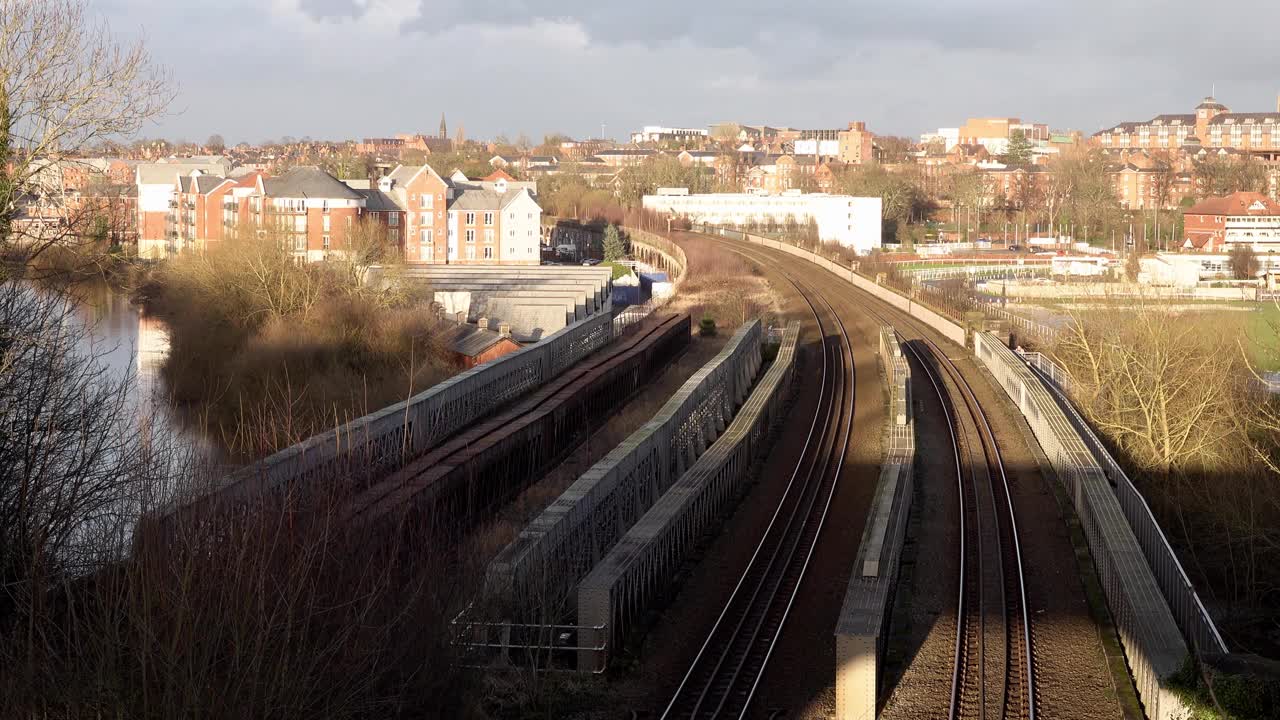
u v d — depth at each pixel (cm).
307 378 6050
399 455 4056
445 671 2125
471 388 5147
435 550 2433
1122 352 4906
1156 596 2659
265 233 7725
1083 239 19800
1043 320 8862
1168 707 2241
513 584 2617
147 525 1858
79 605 1945
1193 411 4366
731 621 2942
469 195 12900
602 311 9856
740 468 4528
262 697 1717
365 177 19250
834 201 18112
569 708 2417
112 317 7900
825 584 3241
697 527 3712
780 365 6531
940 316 8912
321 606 1905
